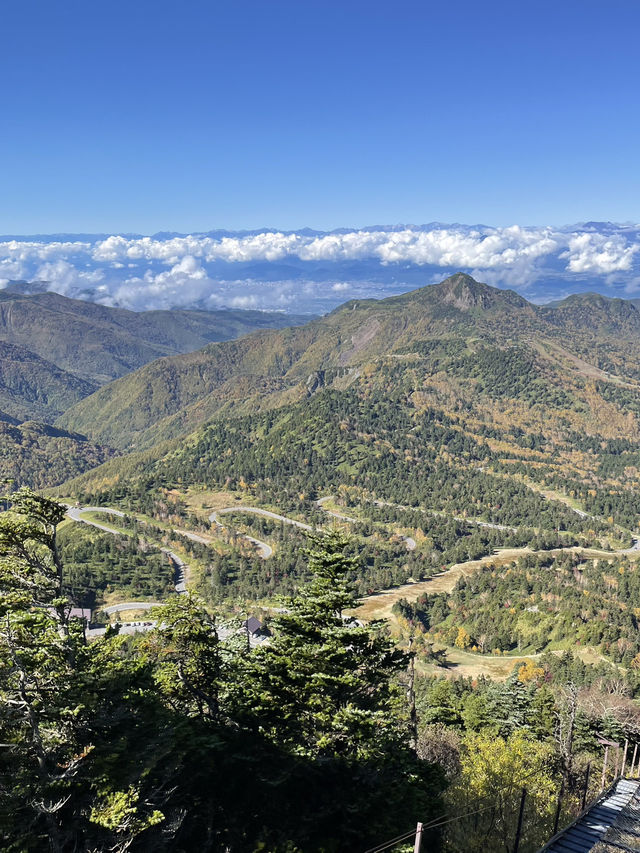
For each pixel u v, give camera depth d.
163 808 27.55
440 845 35.97
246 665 35.53
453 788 46.88
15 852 21.73
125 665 32.03
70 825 23.91
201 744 30.19
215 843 28.67
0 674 24.89
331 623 35.66
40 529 30.81
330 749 33.31
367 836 31.31
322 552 36.50
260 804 31.38
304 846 29.66
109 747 26.20
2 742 24.38
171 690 34.81
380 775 33.44
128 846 23.67
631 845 30.84
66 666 27.75
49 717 24.94
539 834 41.53
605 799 38.47
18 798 23.00
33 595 29.83
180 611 35.25
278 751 32.72
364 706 34.72
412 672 47.47
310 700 33.72
